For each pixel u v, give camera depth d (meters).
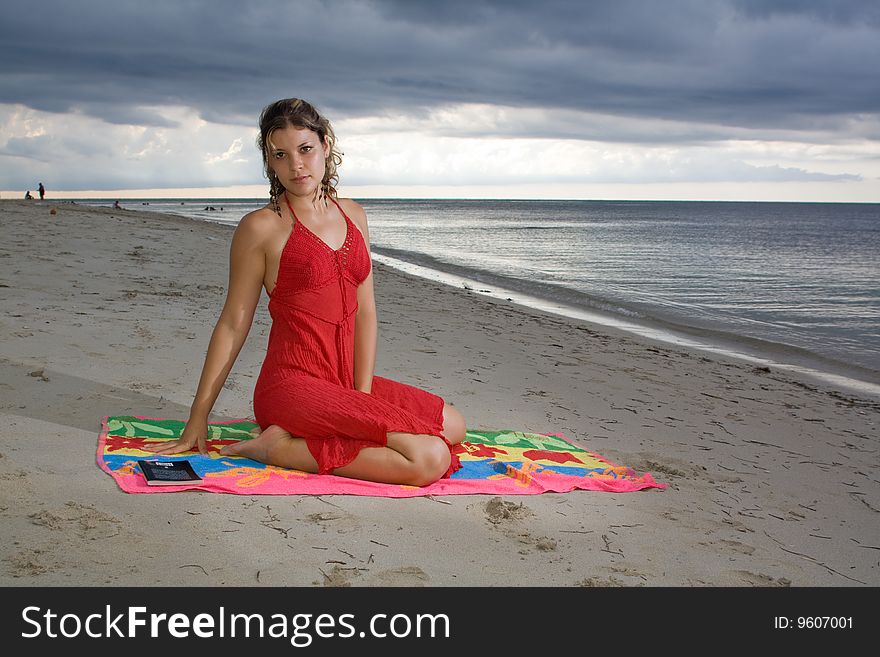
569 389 6.39
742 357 9.62
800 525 3.78
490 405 5.58
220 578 2.76
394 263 21.47
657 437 5.19
